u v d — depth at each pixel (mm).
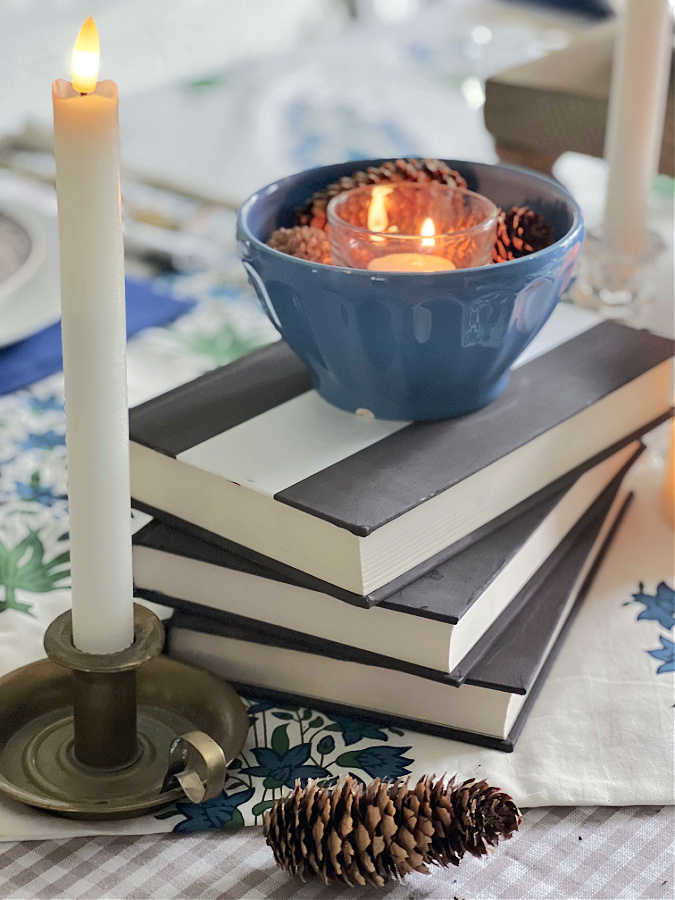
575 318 651
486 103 949
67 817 438
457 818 400
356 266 524
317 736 493
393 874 403
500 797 406
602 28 1075
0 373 795
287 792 457
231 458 491
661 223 1017
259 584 492
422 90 1332
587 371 585
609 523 634
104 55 2428
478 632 487
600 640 551
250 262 501
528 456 527
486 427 525
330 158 1141
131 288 899
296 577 470
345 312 479
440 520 481
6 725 480
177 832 439
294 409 540
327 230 572
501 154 970
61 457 716
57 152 367
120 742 454
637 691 516
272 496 460
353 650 480
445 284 465
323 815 403
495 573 481
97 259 380
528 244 547
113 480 412
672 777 466
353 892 413
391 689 494
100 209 373
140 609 468
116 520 418
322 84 1351
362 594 451
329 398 542
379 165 598
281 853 407
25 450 721
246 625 501
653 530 643
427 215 573
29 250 838
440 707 489
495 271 468
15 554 621
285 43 2789
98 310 387
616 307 781
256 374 577
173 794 439
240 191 1076
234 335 842
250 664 519
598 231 794
